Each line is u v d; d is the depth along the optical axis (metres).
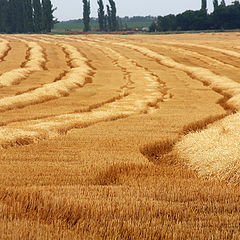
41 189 26.47
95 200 24.28
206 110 72.50
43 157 37.84
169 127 54.31
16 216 21.78
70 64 180.88
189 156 39.47
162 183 29.38
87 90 105.00
